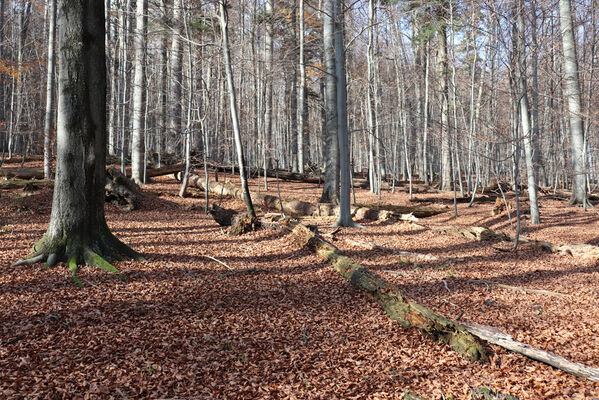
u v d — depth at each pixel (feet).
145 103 59.77
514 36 35.63
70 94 22.80
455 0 55.21
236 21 75.31
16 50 90.74
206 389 13.32
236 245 33.55
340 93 40.83
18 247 26.07
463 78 74.28
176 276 23.89
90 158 23.70
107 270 22.80
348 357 16.11
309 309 20.90
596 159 90.84
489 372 15.01
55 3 50.44
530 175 47.52
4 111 90.33
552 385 13.92
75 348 14.94
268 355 15.90
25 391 12.18
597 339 17.38
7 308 17.35
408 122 90.02
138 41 57.88
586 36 64.13
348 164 42.19
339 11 45.14
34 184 46.73
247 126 78.02
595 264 30.89
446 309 21.38
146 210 46.39
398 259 31.40
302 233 34.42
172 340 16.33
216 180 67.36
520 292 24.18
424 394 13.55
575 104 53.88
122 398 12.41
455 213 54.03
